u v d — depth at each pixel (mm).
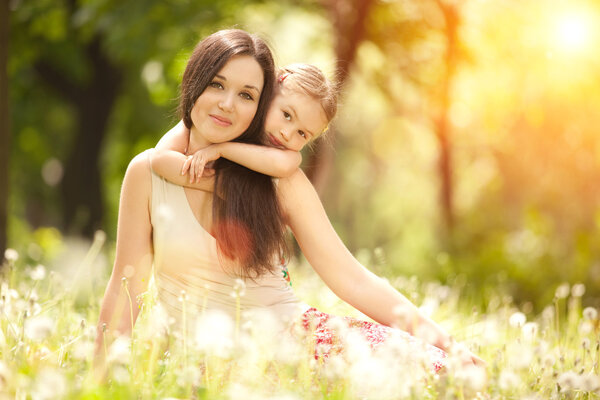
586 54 11617
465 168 17422
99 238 5047
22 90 19375
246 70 3670
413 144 24953
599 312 7016
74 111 20500
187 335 3537
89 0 11469
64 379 2777
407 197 31500
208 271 3770
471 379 3066
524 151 14969
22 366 3152
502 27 12008
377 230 33406
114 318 3670
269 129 3811
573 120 13141
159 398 3004
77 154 19812
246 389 2971
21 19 13531
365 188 33719
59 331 4234
